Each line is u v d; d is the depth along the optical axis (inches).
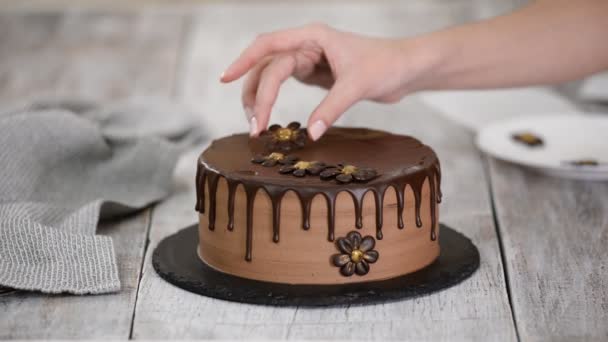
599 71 52.2
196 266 43.7
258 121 45.6
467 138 62.9
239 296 41.1
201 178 43.4
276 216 41.3
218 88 72.3
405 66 48.3
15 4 127.3
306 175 42.0
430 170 43.0
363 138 46.3
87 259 43.3
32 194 50.0
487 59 50.5
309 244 41.5
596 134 59.9
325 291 41.3
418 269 43.2
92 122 58.6
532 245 46.8
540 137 59.9
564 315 40.7
